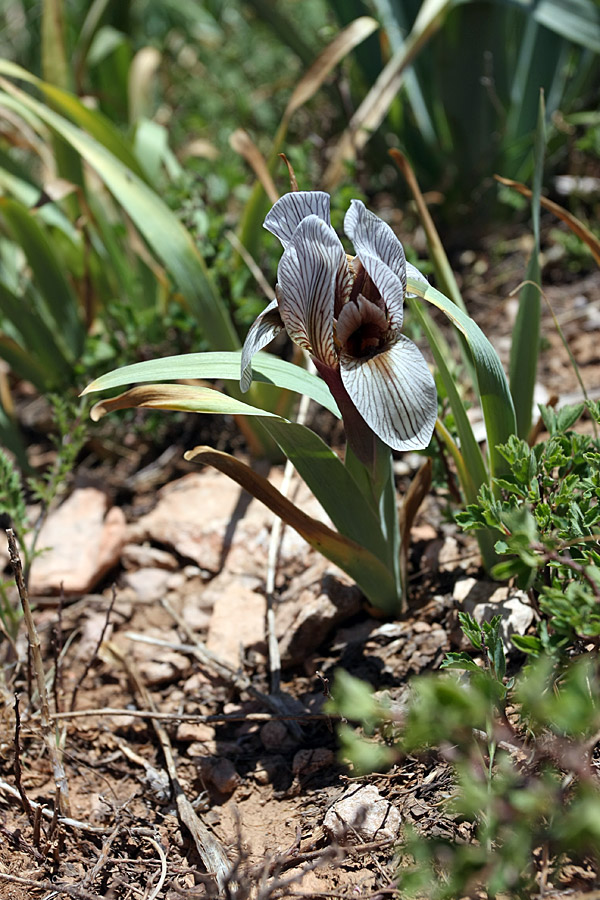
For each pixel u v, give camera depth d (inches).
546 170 47.5
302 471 30.7
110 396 38.1
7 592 35.5
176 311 38.2
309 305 28.1
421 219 33.4
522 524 26.8
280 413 36.8
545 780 25.6
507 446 29.0
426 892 27.3
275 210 28.5
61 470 34.3
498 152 47.5
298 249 27.9
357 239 28.2
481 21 44.2
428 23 40.5
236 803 30.6
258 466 37.5
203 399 29.3
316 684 32.2
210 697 32.8
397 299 28.3
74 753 31.8
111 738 32.1
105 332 40.8
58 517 37.4
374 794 29.3
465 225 49.1
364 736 30.5
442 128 49.1
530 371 32.3
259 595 34.6
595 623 26.2
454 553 34.0
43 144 46.1
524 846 25.3
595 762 27.9
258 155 37.2
